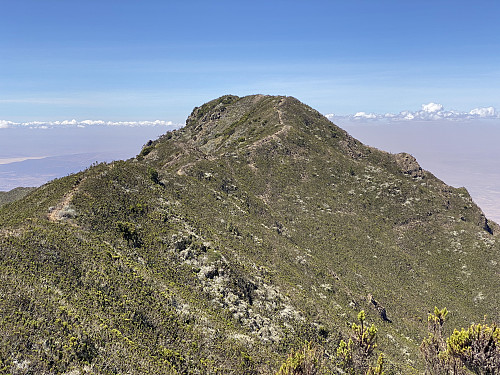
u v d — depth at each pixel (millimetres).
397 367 39000
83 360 20578
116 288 29891
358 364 23594
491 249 81500
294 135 113875
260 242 59156
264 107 146875
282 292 44312
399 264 76125
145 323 27891
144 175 60969
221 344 29625
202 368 26156
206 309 34219
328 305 48625
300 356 21125
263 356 30547
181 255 41500
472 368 19312
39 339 20188
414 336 54625
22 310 21844
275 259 55719
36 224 35156
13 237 30141
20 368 18062
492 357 18578
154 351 25266
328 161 106500
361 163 112375
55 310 23188
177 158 97688
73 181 49469
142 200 50281
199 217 56562
